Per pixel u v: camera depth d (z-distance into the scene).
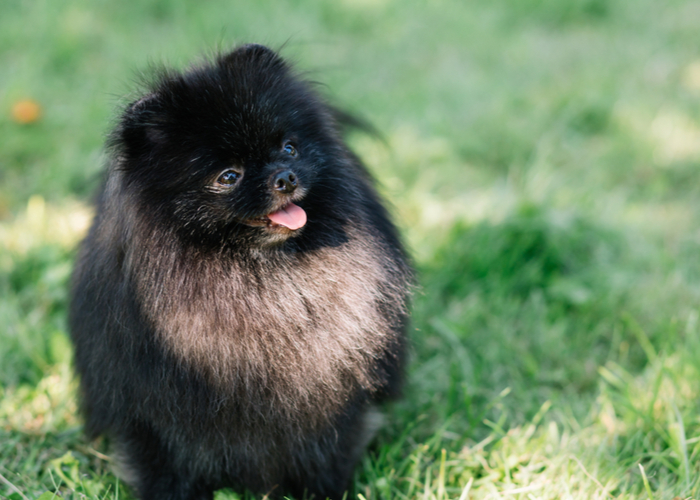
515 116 5.82
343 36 7.52
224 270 2.31
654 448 2.79
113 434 2.66
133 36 6.98
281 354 2.33
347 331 2.39
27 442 2.96
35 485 2.67
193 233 2.27
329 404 2.45
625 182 5.07
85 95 5.85
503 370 3.43
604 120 5.73
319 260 2.40
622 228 4.35
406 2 8.22
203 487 2.68
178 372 2.30
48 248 4.09
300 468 2.63
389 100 6.08
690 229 4.46
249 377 2.31
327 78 6.33
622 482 2.64
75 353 2.84
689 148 5.34
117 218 2.28
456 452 2.90
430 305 3.83
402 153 5.20
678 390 2.93
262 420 2.38
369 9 7.96
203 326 2.28
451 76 6.61
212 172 2.27
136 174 2.26
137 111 2.22
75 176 4.86
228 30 7.08
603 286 3.83
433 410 3.19
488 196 4.80
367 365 2.49
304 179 2.33
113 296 2.32
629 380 3.17
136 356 2.32
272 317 2.33
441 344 3.62
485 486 2.64
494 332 3.63
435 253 4.18
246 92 2.32
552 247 4.04
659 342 3.45
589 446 2.80
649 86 6.38
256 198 2.23
